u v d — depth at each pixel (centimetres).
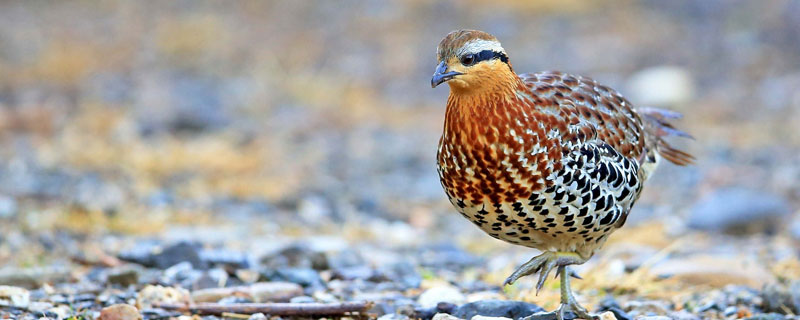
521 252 1149
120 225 1169
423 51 2256
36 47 2259
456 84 675
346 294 855
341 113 1903
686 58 2141
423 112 1953
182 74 2136
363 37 2352
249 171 1511
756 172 1495
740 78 2036
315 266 981
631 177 745
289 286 835
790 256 1049
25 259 980
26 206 1237
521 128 677
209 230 1186
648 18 2373
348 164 1611
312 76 2111
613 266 972
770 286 808
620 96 781
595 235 724
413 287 901
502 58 679
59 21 2498
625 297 876
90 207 1216
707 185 1451
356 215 1341
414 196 1452
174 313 766
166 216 1246
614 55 2169
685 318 780
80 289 839
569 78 759
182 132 1734
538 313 730
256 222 1259
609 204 718
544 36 2298
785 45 2173
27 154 1536
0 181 1366
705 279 914
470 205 704
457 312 757
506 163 678
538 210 693
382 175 1556
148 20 2498
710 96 1955
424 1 2503
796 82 1978
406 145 1730
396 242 1202
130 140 1634
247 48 2298
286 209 1348
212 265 943
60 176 1416
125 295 817
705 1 2422
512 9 2448
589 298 846
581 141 701
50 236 1093
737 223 1220
